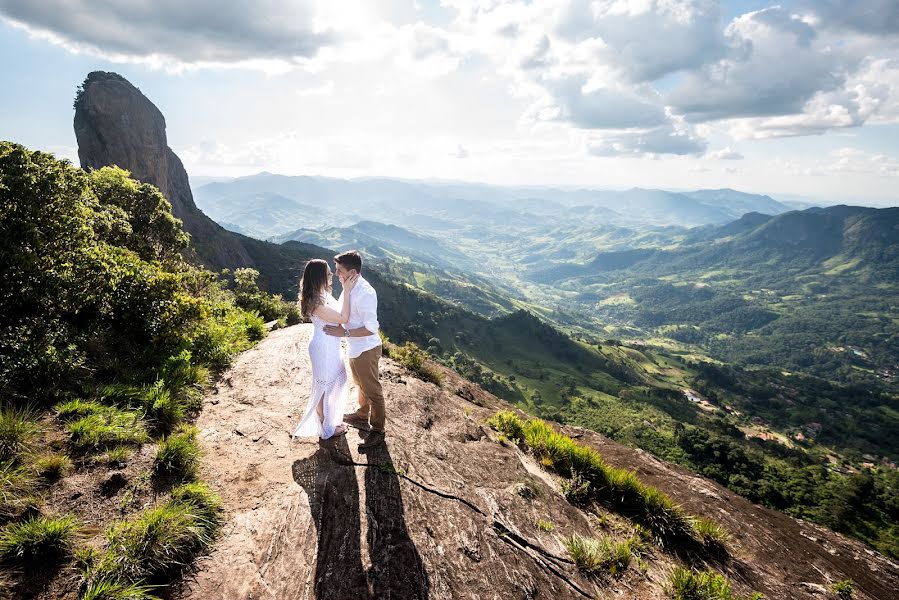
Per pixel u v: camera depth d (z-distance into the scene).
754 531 7.02
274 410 6.43
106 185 17.67
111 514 3.66
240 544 3.75
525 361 167.00
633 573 5.04
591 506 6.41
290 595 3.36
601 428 103.50
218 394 6.79
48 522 3.22
